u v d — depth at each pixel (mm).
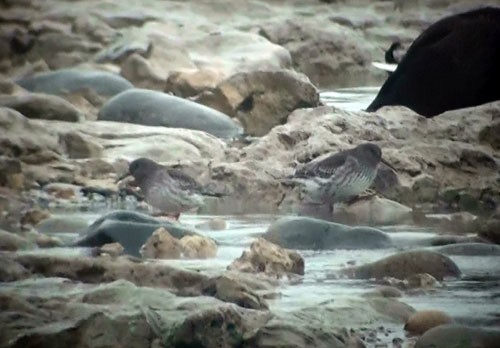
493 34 30250
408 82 30516
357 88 42531
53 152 25234
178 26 42062
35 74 34875
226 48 40000
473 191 24109
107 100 32625
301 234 19484
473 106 30250
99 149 25938
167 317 13930
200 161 24781
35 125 25891
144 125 29328
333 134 25719
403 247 19469
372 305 15328
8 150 24828
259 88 30984
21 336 13344
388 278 17172
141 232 18922
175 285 16203
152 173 21031
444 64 30297
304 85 31062
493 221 20250
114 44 37906
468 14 30359
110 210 22516
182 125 29469
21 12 41812
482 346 13680
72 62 38625
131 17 41969
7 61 39219
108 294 14898
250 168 24266
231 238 19953
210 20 45188
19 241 18562
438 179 24359
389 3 49469
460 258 18750
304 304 15492
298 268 17469
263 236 19578
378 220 22172
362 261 18188
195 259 18156
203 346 13398
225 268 17375
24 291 15711
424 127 26812
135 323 13586
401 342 14148
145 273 16328
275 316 14211
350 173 21906
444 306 15703
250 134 30734
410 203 23828
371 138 26109
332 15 47688
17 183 23906
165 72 35469
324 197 22188
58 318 14055
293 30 45281
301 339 13594
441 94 30375
